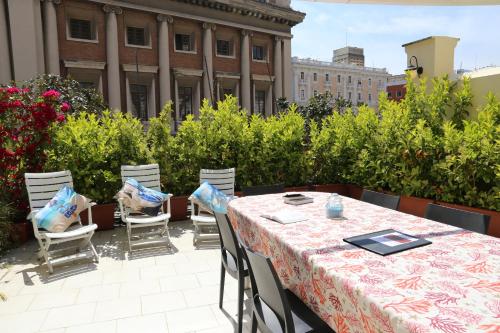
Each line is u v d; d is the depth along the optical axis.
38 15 16.72
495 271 1.58
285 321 1.70
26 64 16.27
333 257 1.81
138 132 5.78
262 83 25.48
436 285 1.45
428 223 2.44
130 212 4.77
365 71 55.44
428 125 5.04
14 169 5.07
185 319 2.88
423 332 1.12
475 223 2.43
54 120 5.12
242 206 3.19
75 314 2.97
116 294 3.34
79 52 18.31
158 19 20.53
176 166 5.99
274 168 6.43
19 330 2.73
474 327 1.14
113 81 19.12
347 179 6.53
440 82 5.09
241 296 2.57
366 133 6.07
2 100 4.89
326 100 15.01
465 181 4.21
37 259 4.27
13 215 4.93
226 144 6.00
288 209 3.02
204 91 22.72
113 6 18.92
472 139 4.09
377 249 1.88
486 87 4.93
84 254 4.30
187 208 6.07
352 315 1.51
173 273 3.82
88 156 5.25
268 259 1.67
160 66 20.89
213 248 4.62
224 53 24.25
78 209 4.21
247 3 23.20
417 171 4.84
